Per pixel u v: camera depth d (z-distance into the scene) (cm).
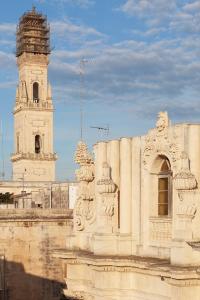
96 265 2691
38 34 11906
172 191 2492
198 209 2327
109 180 2786
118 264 2642
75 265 3069
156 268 2370
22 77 11938
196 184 2322
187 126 2378
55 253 3117
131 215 2759
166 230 2534
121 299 2680
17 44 12138
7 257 4325
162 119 2527
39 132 11694
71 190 5684
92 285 2883
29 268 4381
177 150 2423
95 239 2808
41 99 11819
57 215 4459
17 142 11988
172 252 2373
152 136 2603
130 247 2741
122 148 2780
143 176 2672
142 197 2675
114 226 2805
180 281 2250
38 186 8812
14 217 4344
